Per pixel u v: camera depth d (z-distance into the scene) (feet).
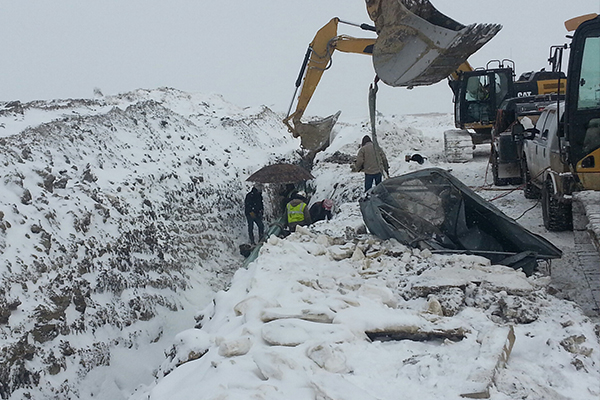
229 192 55.26
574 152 23.39
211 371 12.70
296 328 14.11
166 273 37.32
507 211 33.17
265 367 12.01
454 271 18.47
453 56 24.14
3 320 23.31
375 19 26.37
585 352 12.87
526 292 16.69
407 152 68.08
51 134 41.09
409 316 14.80
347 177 55.83
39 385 23.24
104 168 42.63
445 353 12.93
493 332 13.24
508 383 11.32
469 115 59.72
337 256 22.50
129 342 29.78
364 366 12.69
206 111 102.99
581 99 23.06
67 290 27.71
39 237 28.66
